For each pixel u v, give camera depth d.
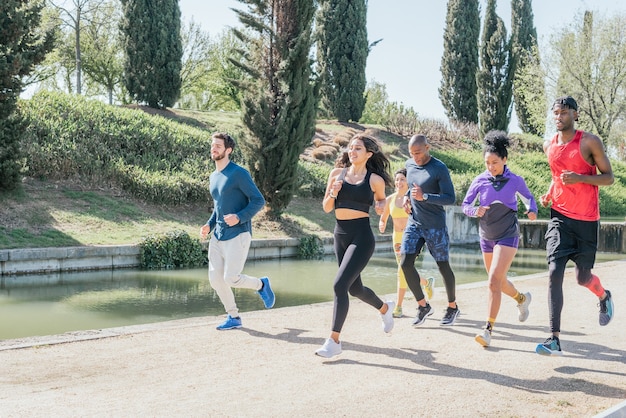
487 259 6.38
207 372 5.04
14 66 15.28
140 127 22.52
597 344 6.14
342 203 5.62
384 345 6.07
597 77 37.72
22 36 16.00
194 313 9.49
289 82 19.67
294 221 20.67
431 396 4.40
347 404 4.19
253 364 5.31
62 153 18.48
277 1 19.67
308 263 16.66
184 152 22.84
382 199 5.68
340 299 5.45
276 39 19.62
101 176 18.94
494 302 5.97
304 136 20.23
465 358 5.55
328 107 37.47
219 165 6.80
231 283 6.65
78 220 15.94
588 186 5.55
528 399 4.36
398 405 4.18
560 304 5.54
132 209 17.81
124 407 4.08
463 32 42.12
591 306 8.29
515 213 6.15
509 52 39.03
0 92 15.52
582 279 5.83
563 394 4.50
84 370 5.07
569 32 38.69
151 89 31.27
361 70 37.31
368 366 5.25
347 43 36.88
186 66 45.25
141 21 30.78
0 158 15.67
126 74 31.27
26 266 12.98
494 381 4.82
